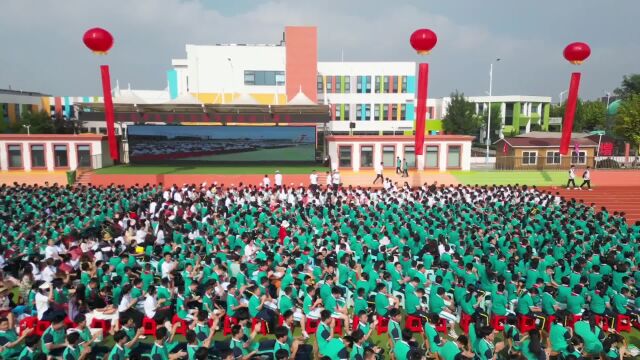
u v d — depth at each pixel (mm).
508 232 16328
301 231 15953
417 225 17109
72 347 7984
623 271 12438
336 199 22609
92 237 16047
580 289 11156
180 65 59594
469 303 11055
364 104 53688
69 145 32906
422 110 23953
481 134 67625
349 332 10594
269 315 10828
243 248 14742
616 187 31688
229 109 35344
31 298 11016
